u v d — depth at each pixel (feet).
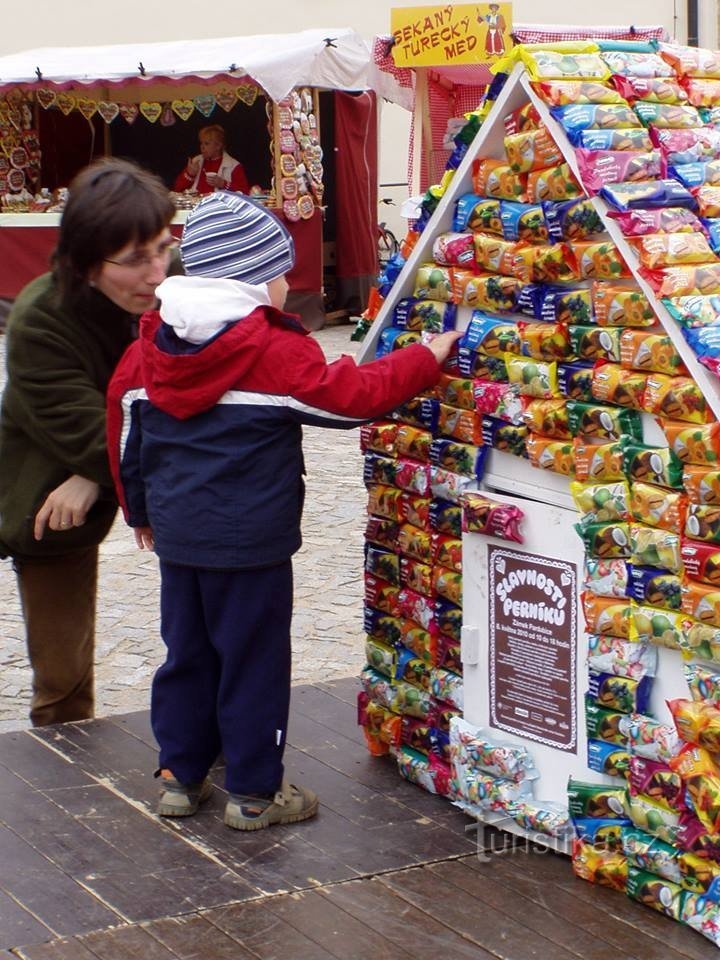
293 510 9.75
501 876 9.32
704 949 8.30
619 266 8.52
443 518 10.24
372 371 9.49
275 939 8.43
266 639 9.83
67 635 12.42
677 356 8.20
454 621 10.33
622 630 8.79
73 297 10.75
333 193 48.62
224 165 47.47
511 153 9.18
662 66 9.23
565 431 9.08
